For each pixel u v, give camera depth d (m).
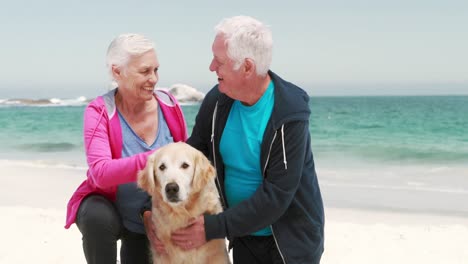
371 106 65.50
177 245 3.47
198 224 3.36
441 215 8.58
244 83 3.29
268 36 3.27
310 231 3.54
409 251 6.43
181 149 3.42
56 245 6.41
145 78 3.69
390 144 19.86
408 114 40.09
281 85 3.39
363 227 7.61
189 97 44.31
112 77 3.77
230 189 3.65
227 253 3.73
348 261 6.05
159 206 3.48
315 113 44.88
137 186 3.70
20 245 6.42
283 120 3.26
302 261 3.51
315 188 3.60
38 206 9.22
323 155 17.69
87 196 3.82
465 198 10.00
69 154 19.42
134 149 3.89
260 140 3.40
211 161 3.78
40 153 19.88
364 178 12.79
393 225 7.79
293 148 3.29
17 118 42.53
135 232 3.97
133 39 3.68
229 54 3.21
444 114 39.34
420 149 18.23
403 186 11.52
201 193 3.47
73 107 68.38
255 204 3.30
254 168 3.50
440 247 6.60
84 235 3.73
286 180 3.30
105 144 3.72
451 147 18.44
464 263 5.98
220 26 3.30
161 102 4.06
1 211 8.36
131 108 3.90
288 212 3.51
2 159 18.02
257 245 3.75
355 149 18.89
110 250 3.75
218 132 3.58
